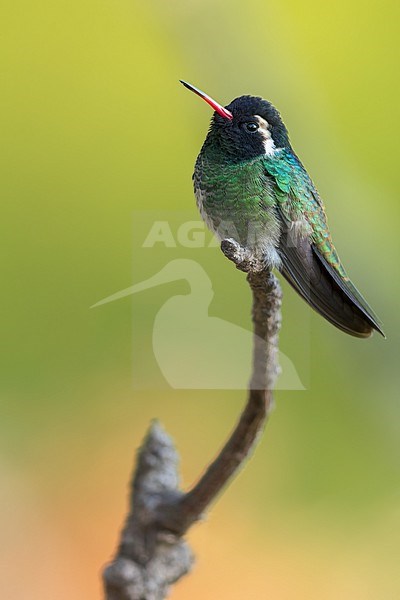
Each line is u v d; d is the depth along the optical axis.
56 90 13.30
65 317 11.58
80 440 10.71
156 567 3.51
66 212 12.48
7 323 11.41
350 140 12.27
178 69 11.87
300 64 11.80
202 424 10.59
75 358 11.26
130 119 13.15
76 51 13.48
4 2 13.62
